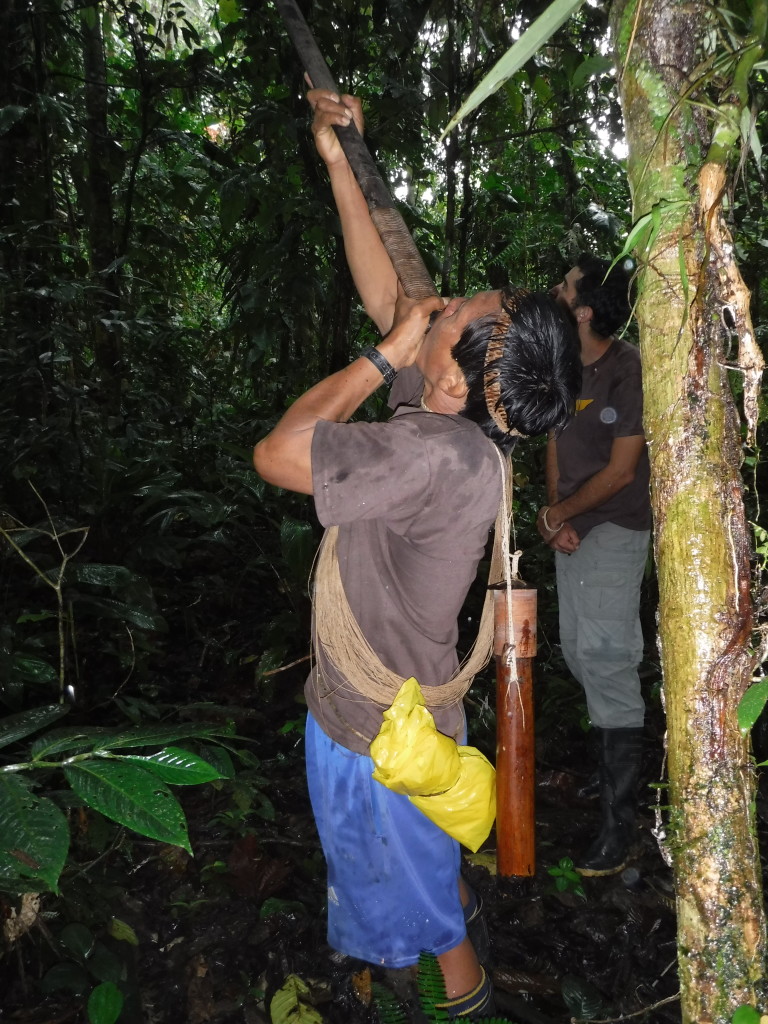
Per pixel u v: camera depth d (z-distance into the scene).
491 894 2.31
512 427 1.33
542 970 2.08
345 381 1.35
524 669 1.45
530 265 5.40
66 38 5.06
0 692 2.51
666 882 2.39
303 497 3.93
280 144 4.32
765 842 2.39
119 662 3.38
